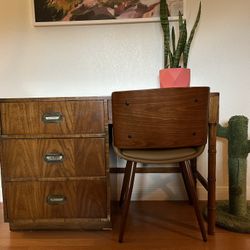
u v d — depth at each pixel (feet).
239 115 4.90
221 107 5.33
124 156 3.88
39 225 4.32
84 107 4.07
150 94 3.58
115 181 5.42
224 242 3.95
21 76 5.45
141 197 5.69
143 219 4.78
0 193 5.58
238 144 4.41
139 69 5.38
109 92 5.44
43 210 4.26
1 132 4.13
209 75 5.28
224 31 5.19
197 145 3.84
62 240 4.11
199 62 5.27
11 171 4.19
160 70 4.82
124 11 5.21
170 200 5.68
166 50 4.92
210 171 4.10
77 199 4.23
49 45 5.39
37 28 5.34
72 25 5.32
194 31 4.91
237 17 5.16
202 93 3.64
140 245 3.93
